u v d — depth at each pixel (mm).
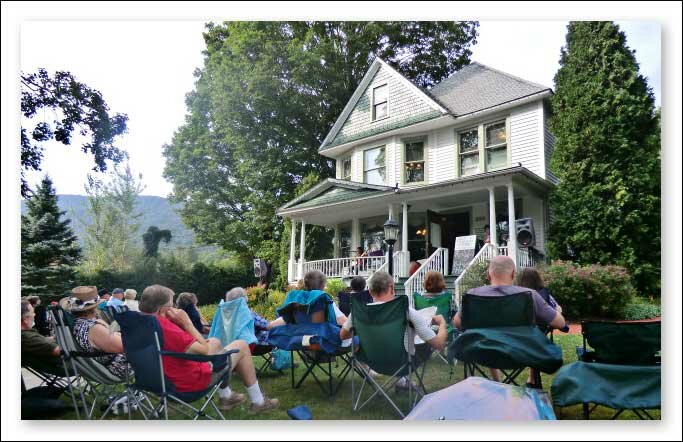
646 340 3014
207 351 3107
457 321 3537
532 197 11875
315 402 3895
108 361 3523
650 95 10609
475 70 14883
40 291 15398
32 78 8562
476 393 2973
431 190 11180
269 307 12633
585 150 10789
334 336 3838
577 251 10602
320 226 17250
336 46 20906
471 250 10508
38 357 3707
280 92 20344
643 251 9914
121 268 19703
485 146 12703
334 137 16500
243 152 21781
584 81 11055
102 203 21203
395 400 3928
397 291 10492
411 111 14023
